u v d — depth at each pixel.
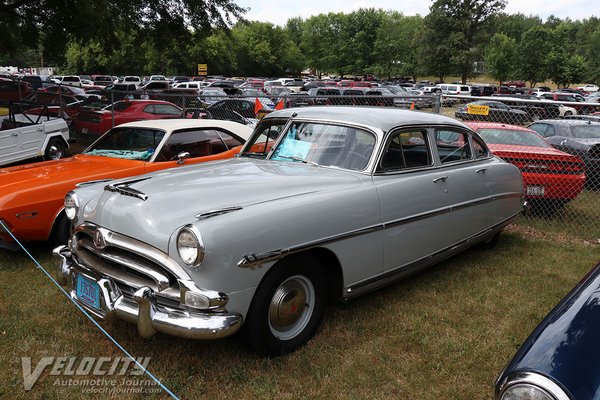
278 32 87.75
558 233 6.86
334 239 3.46
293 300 3.37
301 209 3.30
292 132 4.49
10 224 4.75
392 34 84.06
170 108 14.98
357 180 3.84
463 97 7.71
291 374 3.18
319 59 89.88
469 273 5.11
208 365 3.26
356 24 85.94
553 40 76.19
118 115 13.62
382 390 3.07
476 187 4.91
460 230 4.77
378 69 82.94
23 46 16.05
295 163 4.25
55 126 9.68
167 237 2.95
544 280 4.99
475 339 3.71
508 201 5.53
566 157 7.16
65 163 5.82
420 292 4.55
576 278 5.08
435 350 3.54
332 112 4.45
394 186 3.98
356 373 3.22
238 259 2.92
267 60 84.25
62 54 16.34
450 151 4.80
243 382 3.09
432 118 4.66
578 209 8.12
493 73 75.69
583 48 97.31
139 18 15.45
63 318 3.86
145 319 2.94
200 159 6.20
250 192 3.42
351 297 3.77
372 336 3.71
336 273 3.68
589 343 1.95
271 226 3.10
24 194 4.82
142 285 3.02
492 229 5.33
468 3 71.62
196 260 2.79
